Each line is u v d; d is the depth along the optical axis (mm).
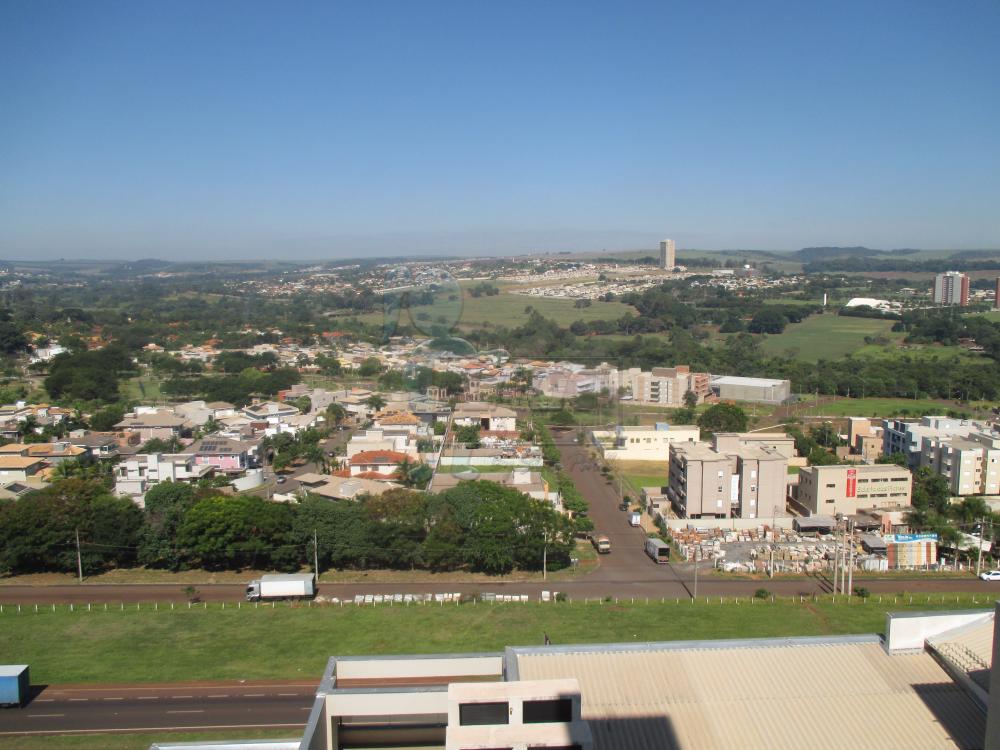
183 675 39250
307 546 53594
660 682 24844
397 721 23688
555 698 18281
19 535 52500
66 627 45062
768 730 23047
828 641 26859
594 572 54406
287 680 38688
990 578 53250
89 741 33250
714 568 55281
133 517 54781
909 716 23688
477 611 46906
